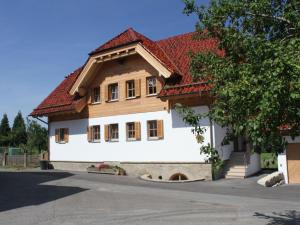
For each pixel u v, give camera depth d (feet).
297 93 19.11
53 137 103.09
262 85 20.61
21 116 273.33
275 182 66.74
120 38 90.38
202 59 28.02
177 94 74.38
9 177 79.36
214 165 28.50
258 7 24.70
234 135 26.37
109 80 90.48
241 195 54.39
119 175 84.53
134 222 36.40
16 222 36.88
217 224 35.17
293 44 21.22
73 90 93.66
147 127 82.99
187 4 28.07
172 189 61.11
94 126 93.30
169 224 35.40
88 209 43.45
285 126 23.47
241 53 25.66
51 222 36.68
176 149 78.33
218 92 25.48
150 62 79.61
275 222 35.63
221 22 26.66
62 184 67.26
